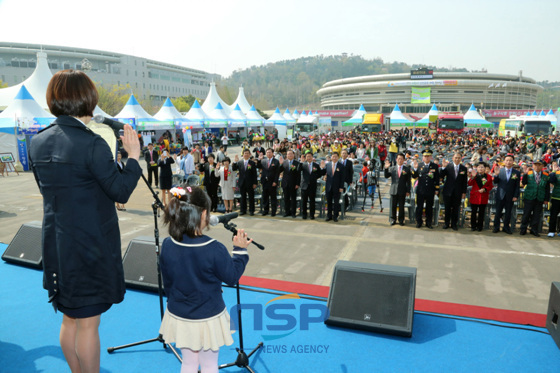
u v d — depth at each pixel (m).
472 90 114.75
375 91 124.50
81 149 2.06
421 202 8.97
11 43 105.31
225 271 2.32
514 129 41.47
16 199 12.41
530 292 5.25
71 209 2.10
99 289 2.22
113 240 2.29
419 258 6.73
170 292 2.40
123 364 3.46
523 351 3.69
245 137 45.97
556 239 8.02
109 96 84.25
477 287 5.42
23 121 20.38
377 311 4.04
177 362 3.50
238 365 3.33
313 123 48.59
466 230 8.85
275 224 9.41
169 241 2.41
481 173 8.46
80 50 112.81
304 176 9.86
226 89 163.38
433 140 34.22
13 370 3.38
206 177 10.73
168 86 138.12
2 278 5.54
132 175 2.24
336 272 4.35
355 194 11.86
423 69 119.62
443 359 3.56
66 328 2.47
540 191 8.05
